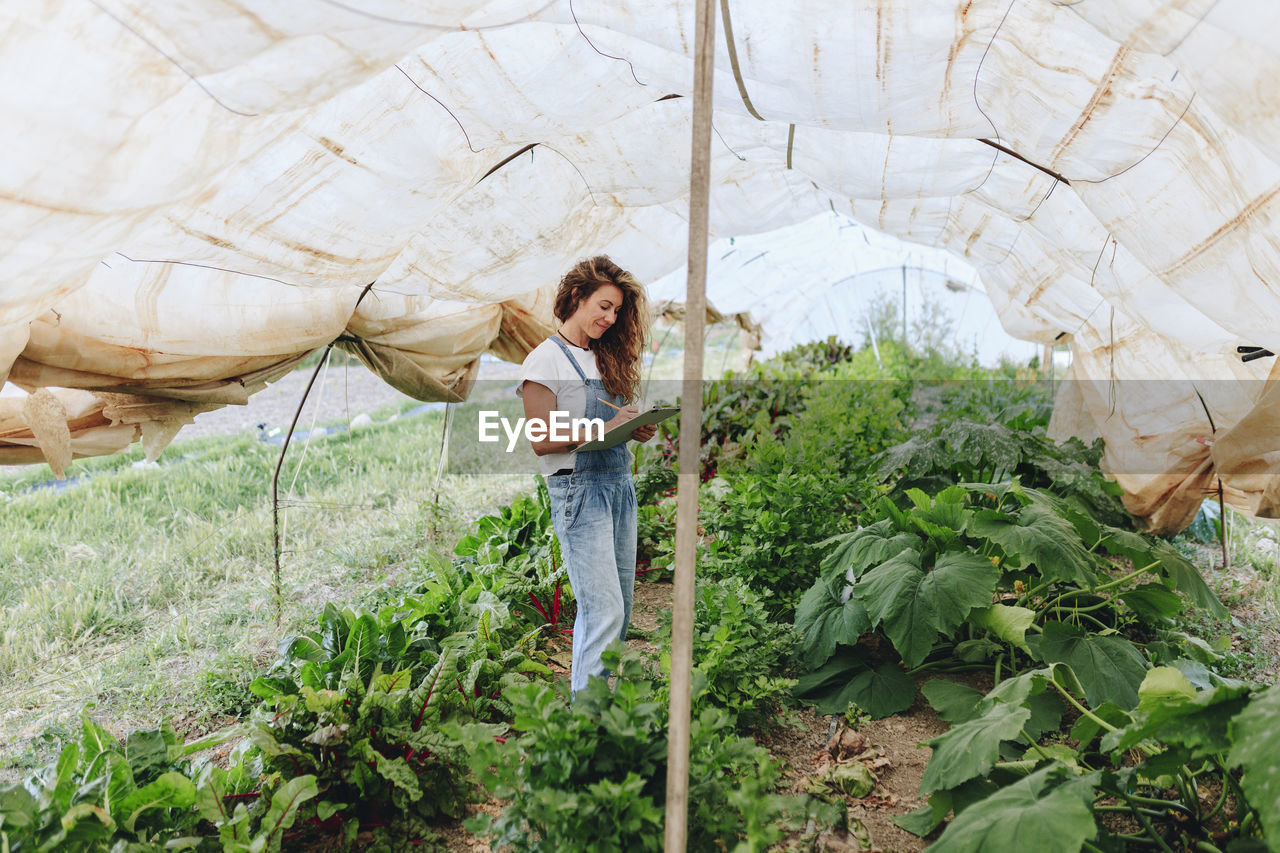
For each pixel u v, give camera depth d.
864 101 2.59
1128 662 3.08
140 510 6.93
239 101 1.86
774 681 2.99
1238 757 1.74
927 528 3.54
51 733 3.24
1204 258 2.48
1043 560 3.18
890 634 3.11
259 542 6.02
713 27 1.82
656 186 4.23
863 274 15.13
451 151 3.01
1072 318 5.47
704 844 2.16
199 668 3.98
